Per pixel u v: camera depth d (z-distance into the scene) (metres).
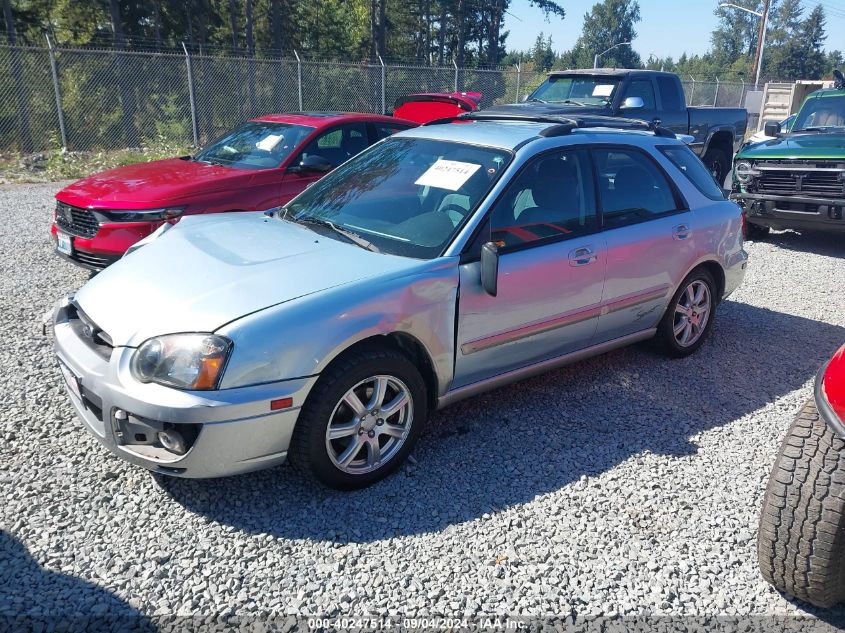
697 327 5.29
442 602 2.72
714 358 5.34
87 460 3.58
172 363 2.92
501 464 3.73
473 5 50.84
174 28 38.28
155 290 3.30
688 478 3.66
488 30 53.59
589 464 3.76
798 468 2.61
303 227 4.12
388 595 2.74
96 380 3.07
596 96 11.03
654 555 3.05
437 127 4.71
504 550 3.04
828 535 2.52
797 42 114.19
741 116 12.89
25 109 17.06
